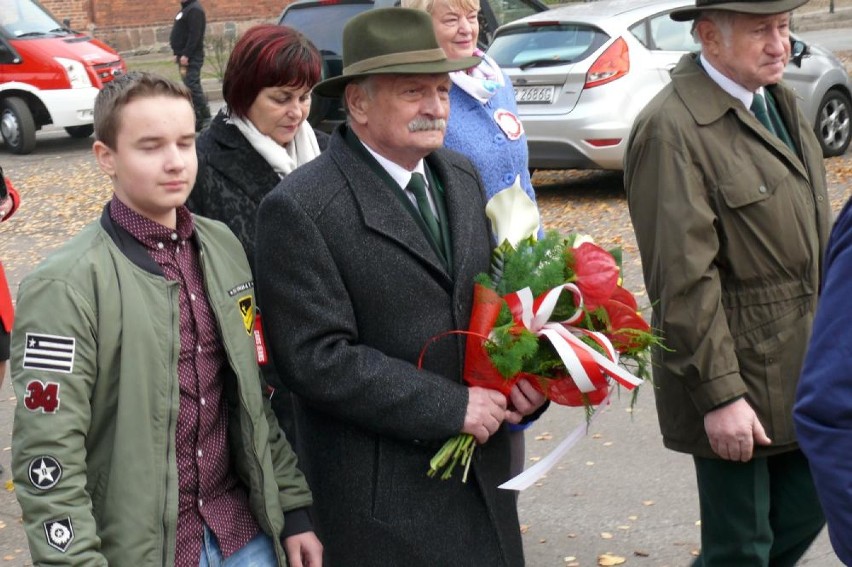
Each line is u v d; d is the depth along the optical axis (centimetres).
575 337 257
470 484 271
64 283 229
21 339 229
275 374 315
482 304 260
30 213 1209
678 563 416
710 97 308
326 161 266
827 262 190
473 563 269
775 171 305
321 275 256
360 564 268
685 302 300
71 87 1545
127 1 2509
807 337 309
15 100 1537
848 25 2183
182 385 242
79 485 227
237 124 331
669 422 324
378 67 254
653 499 467
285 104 329
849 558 182
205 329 247
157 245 242
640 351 271
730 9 297
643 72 958
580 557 425
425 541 265
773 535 329
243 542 253
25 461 226
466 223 272
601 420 548
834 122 1094
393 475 264
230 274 254
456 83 359
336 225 258
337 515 270
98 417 234
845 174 1016
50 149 1609
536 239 280
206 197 329
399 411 254
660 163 305
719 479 318
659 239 303
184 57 1588
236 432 252
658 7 990
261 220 262
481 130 362
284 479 263
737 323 308
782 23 304
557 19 986
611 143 949
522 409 265
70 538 224
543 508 466
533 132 977
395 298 260
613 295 268
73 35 1612
